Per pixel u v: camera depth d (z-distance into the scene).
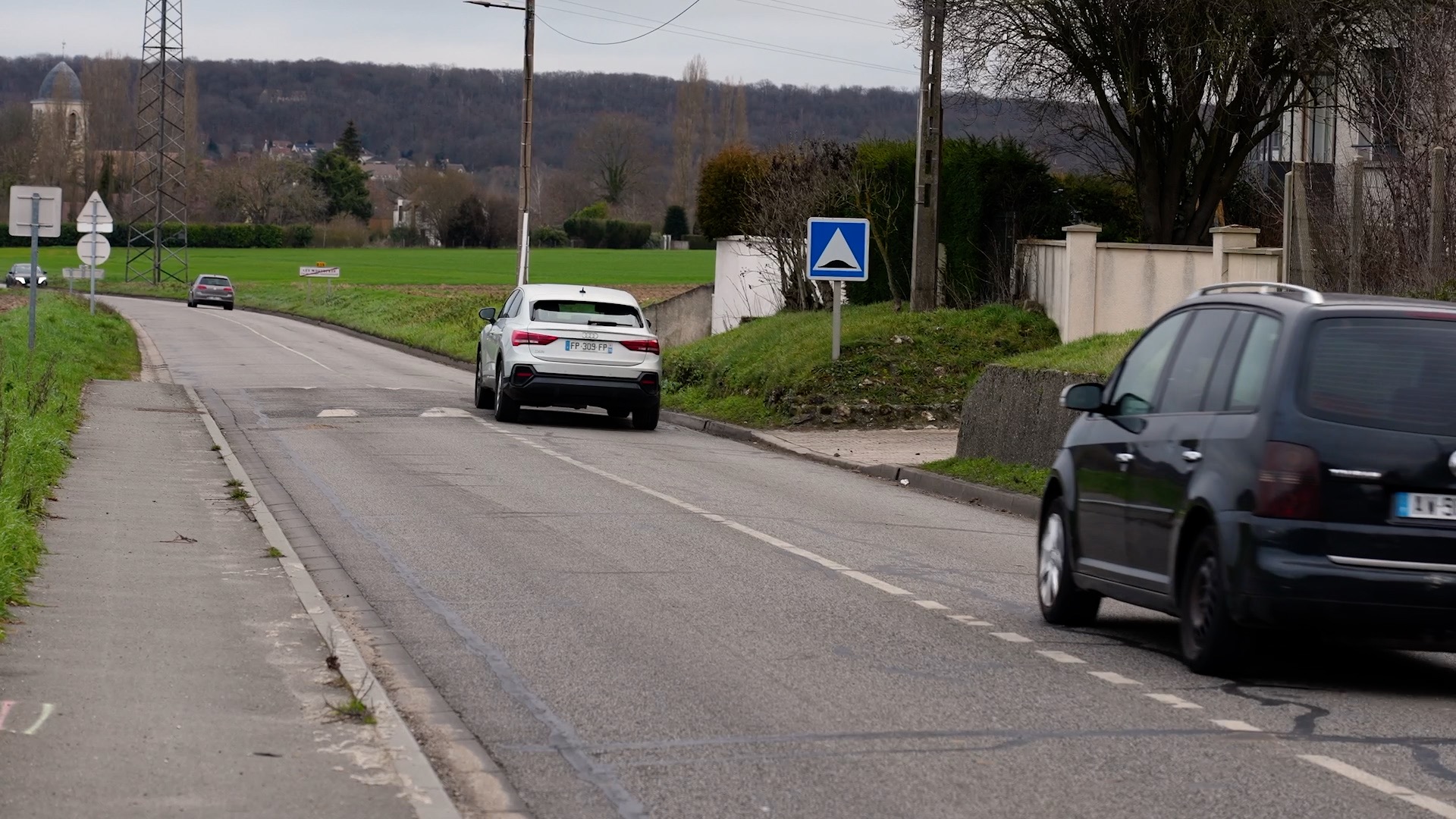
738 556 18.64
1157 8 40.84
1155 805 9.06
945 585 17.12
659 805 8.98
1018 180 44.19
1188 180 47.16
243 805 8.35
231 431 32.16
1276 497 11.84
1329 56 40.53
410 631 13.94
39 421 25.22
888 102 178.62
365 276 158.38
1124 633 14.79
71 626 12.74
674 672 12.47
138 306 118.81
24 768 8.79
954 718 11.12
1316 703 11.91
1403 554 11.72
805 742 10.41
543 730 10.64
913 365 39.06
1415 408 11.90
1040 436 27.73
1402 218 27.33
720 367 44.50
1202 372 13.37
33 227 38.53
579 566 17.53
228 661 11.88
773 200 54.12
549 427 35.91
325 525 20.16
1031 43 44.25
